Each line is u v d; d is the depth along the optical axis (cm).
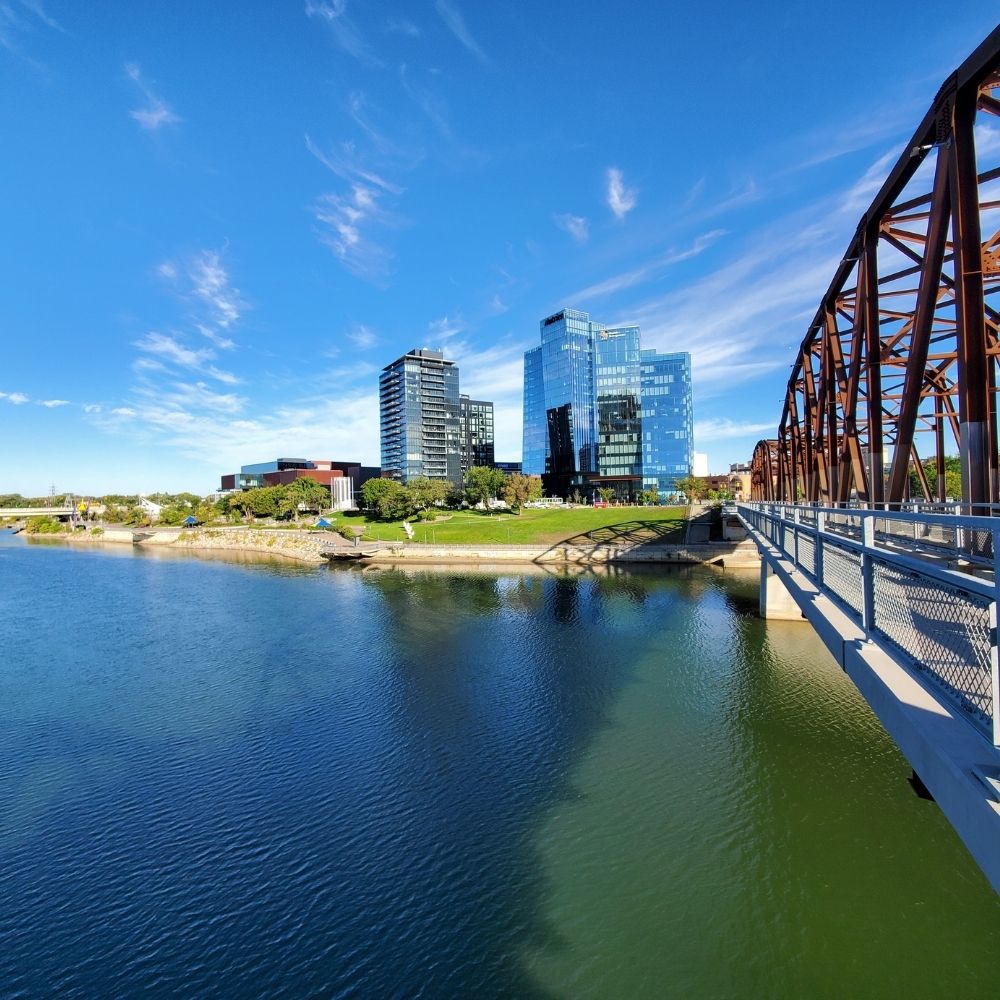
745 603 4462
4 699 2762
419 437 17775
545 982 1224
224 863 1592
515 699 2645
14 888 1517
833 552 1095
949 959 1246
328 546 8238
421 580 6172
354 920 1395
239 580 6488
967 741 545
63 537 13488
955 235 1191
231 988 1234
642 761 2048
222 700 2719
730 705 2495
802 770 1962
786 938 1307
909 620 664
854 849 1576
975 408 1146
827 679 2777
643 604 4556
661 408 15538
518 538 8256
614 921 1369
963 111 1184
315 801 1862
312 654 3447
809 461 3284
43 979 1266
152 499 18975
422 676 2997
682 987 1204
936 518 557
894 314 2483
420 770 2033
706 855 1570
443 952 1303
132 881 1533
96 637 3938
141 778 2016
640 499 13612
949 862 1520
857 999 1169
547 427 16012
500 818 1755
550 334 15775
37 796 1912
